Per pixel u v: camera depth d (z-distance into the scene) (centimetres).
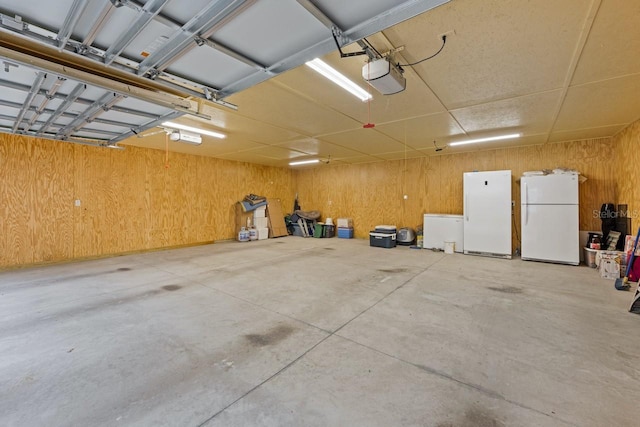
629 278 398
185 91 266
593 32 221
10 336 246
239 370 196
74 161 567
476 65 275
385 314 293
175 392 173
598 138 555
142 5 157
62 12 166
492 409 157
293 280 421
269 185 989
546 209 535
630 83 311
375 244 753
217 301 333
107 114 350
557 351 218
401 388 175
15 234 500
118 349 224
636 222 443
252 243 820
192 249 712
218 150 709
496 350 220
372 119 444
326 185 995
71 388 176
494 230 599
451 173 738
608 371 191
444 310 303
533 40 233
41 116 367
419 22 209
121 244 634
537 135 538
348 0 159
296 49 207
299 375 190
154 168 693
